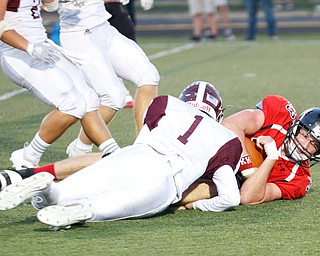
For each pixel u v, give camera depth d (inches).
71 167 529.3
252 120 532.1
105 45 619.5
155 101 506.3
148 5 678.5
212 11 1759.4
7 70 558.6
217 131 497.7
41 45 537.0
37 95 557.6
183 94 540.1
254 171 532.1
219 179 496.1
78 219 450.6
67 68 565.9
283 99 547.8
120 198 464.1
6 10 545.6
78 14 613.9
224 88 1077.1
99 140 564.1
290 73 1229.7
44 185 448.5
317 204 531.2
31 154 574.9
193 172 490.0
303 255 420.5
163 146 487.8
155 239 445.4
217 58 1445.6
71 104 550.9
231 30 1982.0
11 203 446.3
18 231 458.6
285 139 532.4
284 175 537.0
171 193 481.4
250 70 1273.4
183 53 1536.7
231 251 425.7
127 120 838.5
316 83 1116.5
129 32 858.1
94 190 466.3
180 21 2203.5
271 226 476.1
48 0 587.8
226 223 481.4
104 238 445.4
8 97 1001.5
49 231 458.0
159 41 1781.5
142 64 620.4
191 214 502.3
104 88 609.3
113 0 842.2
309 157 532.4
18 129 792.9
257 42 1737.2
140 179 470.0
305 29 1973.4
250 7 1759.4
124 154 478.3
